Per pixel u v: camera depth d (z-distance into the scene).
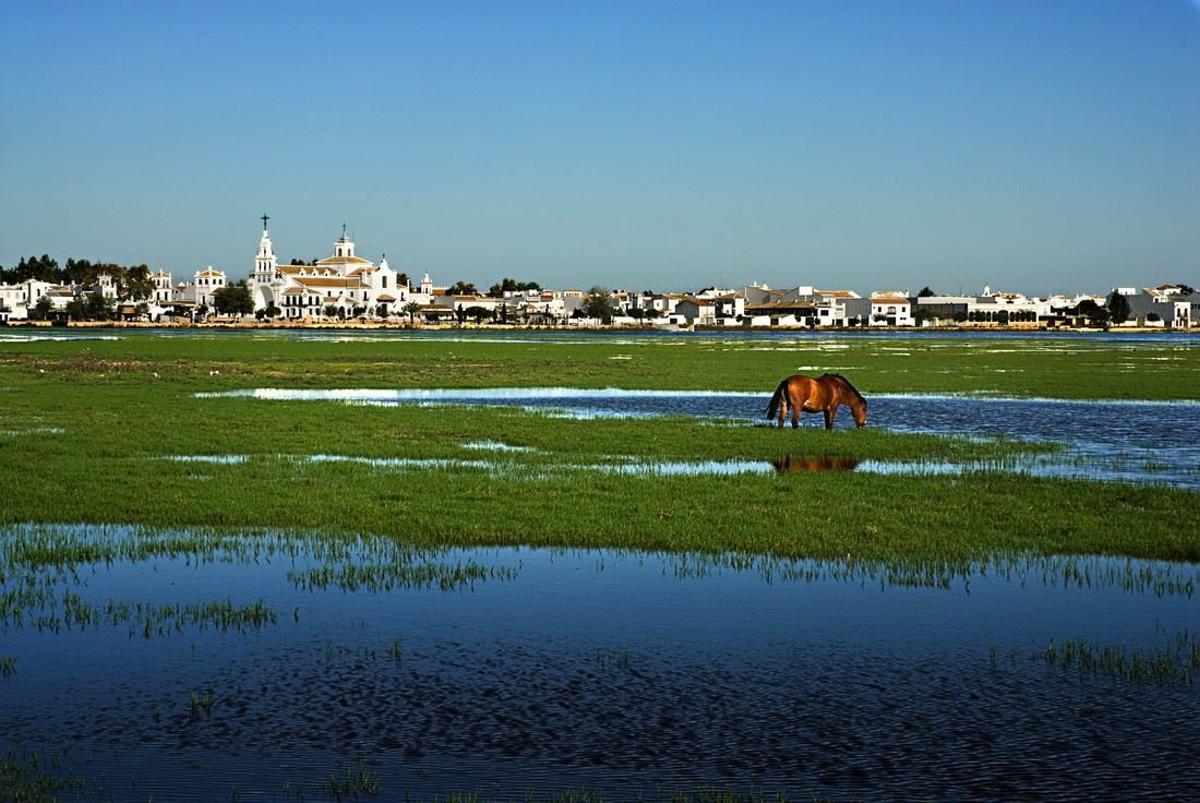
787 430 46.19
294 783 12.88
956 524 26.20
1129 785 12.87
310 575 21.61
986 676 16.17
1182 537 24.75
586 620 18.83
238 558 23.05
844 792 12.67
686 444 41.44
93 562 22.73
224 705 15.10
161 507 28.03
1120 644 17.56
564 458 37.88
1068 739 14.04
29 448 39.34
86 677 16.09
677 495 29.84
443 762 13.41
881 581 21.36
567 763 13.39
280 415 51.66
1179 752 13.69
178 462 36.06
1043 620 18.84
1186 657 16.94
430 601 19.92
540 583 21.12
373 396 65.12
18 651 17.16
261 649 17.28
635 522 26.19
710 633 18.14
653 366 98.38
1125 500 29.69
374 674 16.25
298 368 92.12
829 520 26.52
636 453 39.22
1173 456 39.28
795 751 13.73
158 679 16.03
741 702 15.23
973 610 19.45
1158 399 63.81
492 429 46.22
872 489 30.98
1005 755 13.61
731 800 12.47
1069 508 28.19
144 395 63.25
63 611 19.28
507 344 156.00
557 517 26.70
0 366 88.69
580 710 14.95
